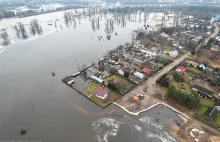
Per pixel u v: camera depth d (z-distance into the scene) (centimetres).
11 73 7681
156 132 4456
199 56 8894
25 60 9025
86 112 5169
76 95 6025
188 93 5603
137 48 10112
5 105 5562
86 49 10469
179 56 8988
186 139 4212
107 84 6494
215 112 4806
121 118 4928
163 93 5953
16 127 4653
